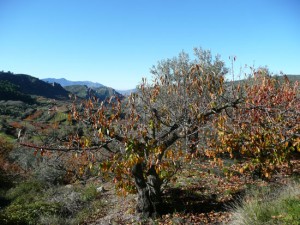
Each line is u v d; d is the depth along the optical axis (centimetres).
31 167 1628
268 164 818
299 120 772
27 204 1074
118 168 631
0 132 2211
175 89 719
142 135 650
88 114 675
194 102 709
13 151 1816
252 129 724
